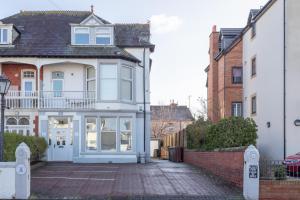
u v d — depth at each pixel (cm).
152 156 5041
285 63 2477
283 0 2505
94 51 3003
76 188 1612
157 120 7225
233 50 3575
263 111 2884
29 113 2961
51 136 2970
